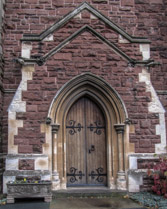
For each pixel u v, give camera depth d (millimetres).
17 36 9023
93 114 8469
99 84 8094
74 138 8312
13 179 7355
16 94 7832
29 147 7648
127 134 7930
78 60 8125
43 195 6953
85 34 8242
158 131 8023
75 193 7402
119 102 8031
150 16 9711
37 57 8039
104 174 8234
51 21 9164
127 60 8258
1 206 6520
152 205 6418
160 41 9594
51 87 7957
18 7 9156
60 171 7852
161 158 7516
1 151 8180
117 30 8328
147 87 8203
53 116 7863
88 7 8383
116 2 9375
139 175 7688
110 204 6707
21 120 7738
